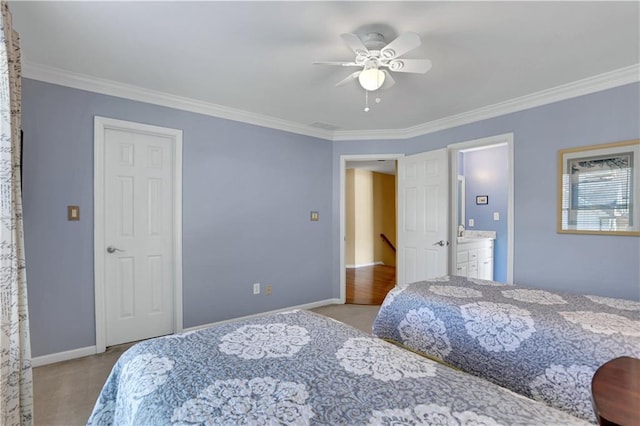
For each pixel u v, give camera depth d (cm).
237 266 363
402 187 435
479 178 521
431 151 400
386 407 91
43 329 260
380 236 807
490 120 347
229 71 262
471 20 192
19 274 167
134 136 306
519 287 245
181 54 234
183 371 111
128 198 304
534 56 235
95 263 281
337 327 157
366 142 445
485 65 249
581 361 151
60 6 178
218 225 350
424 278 407
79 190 274
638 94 255
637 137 255
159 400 96
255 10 183
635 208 256
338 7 181
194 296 334
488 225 509
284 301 402
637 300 256
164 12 184
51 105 262
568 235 293
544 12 184
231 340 139
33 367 255
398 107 345
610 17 188
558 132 298
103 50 228
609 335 151
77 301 274
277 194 395
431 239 400
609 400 83
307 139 423
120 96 292
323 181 439
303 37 211
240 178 365
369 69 210
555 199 300
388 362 120
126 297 303
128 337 303
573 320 169
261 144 381
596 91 275
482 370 185
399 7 180
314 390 100
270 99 323
